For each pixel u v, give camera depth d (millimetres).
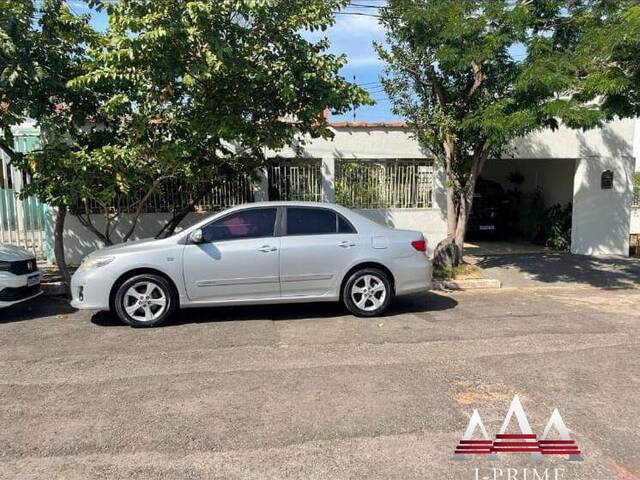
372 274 7164
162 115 8531
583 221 13414
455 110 10094
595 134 13219
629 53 7461
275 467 3414
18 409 4270
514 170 17266
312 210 7160
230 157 9859
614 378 4930
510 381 4848
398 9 9242
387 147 12172
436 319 7145
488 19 8305
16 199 11141
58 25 8156
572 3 8625
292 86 7551
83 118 8602
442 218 12578
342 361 5391
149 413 4184
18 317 7277
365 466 3428
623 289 9609
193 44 7125
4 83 7266
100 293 6551
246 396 4504
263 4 6816
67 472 3361
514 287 9773
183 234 6773
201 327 6684
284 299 6965
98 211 11188
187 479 3283
